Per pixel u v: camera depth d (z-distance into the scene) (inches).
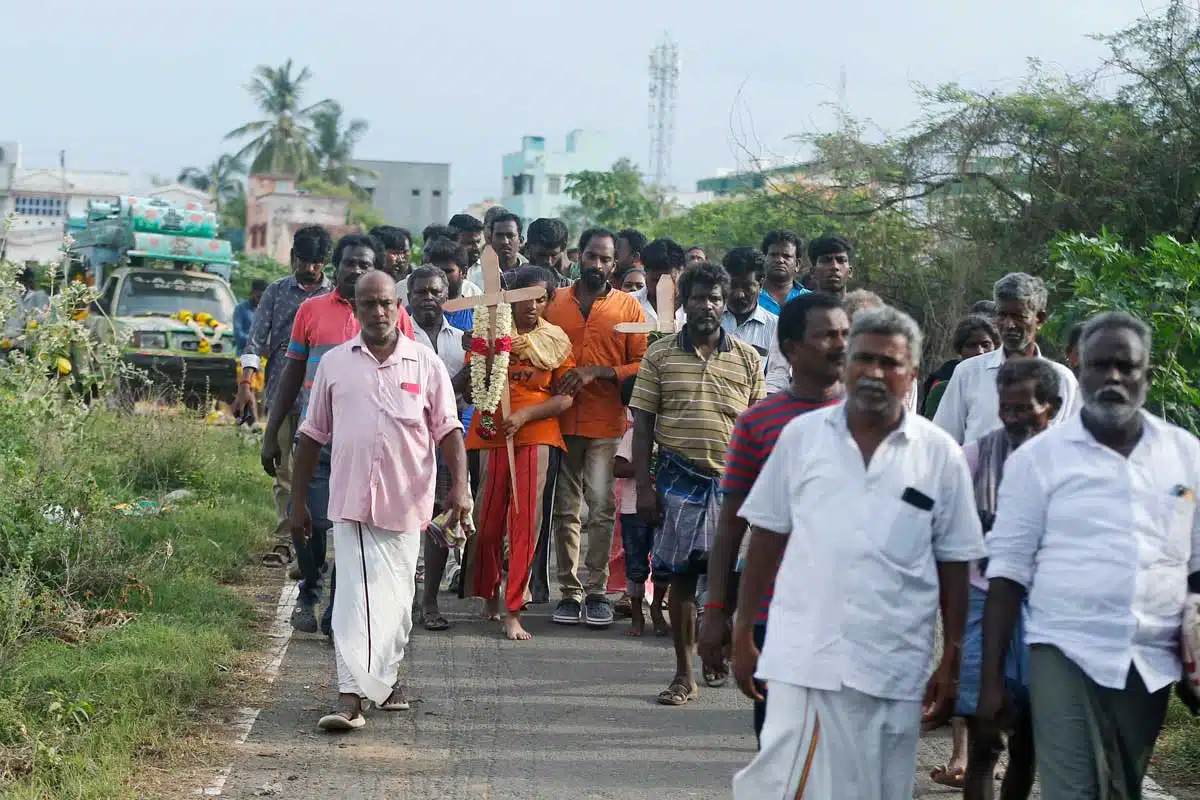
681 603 281.0
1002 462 210.4
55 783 212.7
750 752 251.1
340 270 325.7
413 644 324.5
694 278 278.4
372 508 253.0
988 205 672.4
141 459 482.6
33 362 423.5
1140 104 641.6
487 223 454.0
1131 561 166.2
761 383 284.8
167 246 866.1
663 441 278.5
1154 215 636.7
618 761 243.9
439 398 266.1
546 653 320.5
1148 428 171.0
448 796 222.4
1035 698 171.2
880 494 157.6
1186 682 171.0
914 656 158.4
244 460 556.1
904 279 713.0
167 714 247.8
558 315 348.5
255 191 2588.6
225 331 824.3
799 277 427.8
